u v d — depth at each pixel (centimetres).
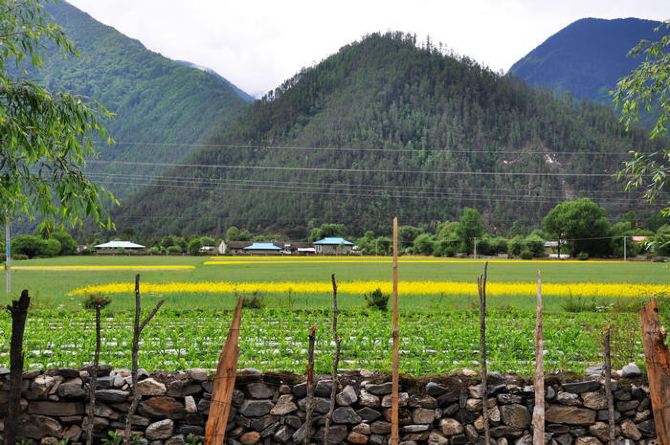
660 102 1269
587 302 2714
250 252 13800
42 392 889
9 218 946
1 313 2083
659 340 700
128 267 7281
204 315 2097
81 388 891
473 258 10731
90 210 891
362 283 4116
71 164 902
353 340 1556
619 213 15938
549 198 17962
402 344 1528
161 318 2038
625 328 1377
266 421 895
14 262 8488
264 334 1677
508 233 15425
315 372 1166
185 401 891
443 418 911
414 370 1215
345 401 895
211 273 5969
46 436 887
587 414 912
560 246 12594
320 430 895
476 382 923
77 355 1327
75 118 891
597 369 1027
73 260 9262
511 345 1483
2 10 872
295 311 2227
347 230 15825
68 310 2239
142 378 907
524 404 913
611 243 11250
